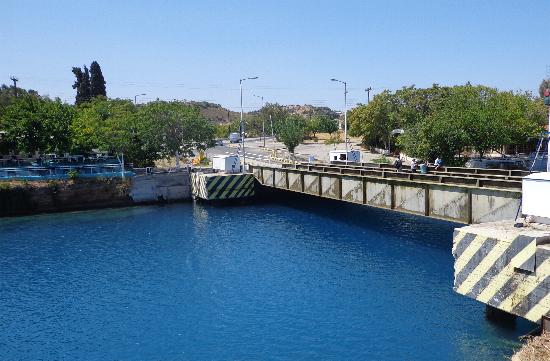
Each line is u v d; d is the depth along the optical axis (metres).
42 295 29.58
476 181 29.84
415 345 21.30
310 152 100.56
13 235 45.31
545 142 70.94
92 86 123.00
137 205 61.25
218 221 50.00
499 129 60.59
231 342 22.61
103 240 42.81
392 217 49.06
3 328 25.11
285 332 23.33
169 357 21.53
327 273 31.58
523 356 17.20
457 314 24.08
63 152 68.06
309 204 59.19
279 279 30.92
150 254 37.91
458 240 21.98
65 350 22.64
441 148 58.19
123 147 69.06
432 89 92.69
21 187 55.62
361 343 21.81
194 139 73.19
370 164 49.09
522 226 21.72
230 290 29.34
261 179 59.38
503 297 20.16
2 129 71.06
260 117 169.88
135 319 25.73
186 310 26.64
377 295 27.28
